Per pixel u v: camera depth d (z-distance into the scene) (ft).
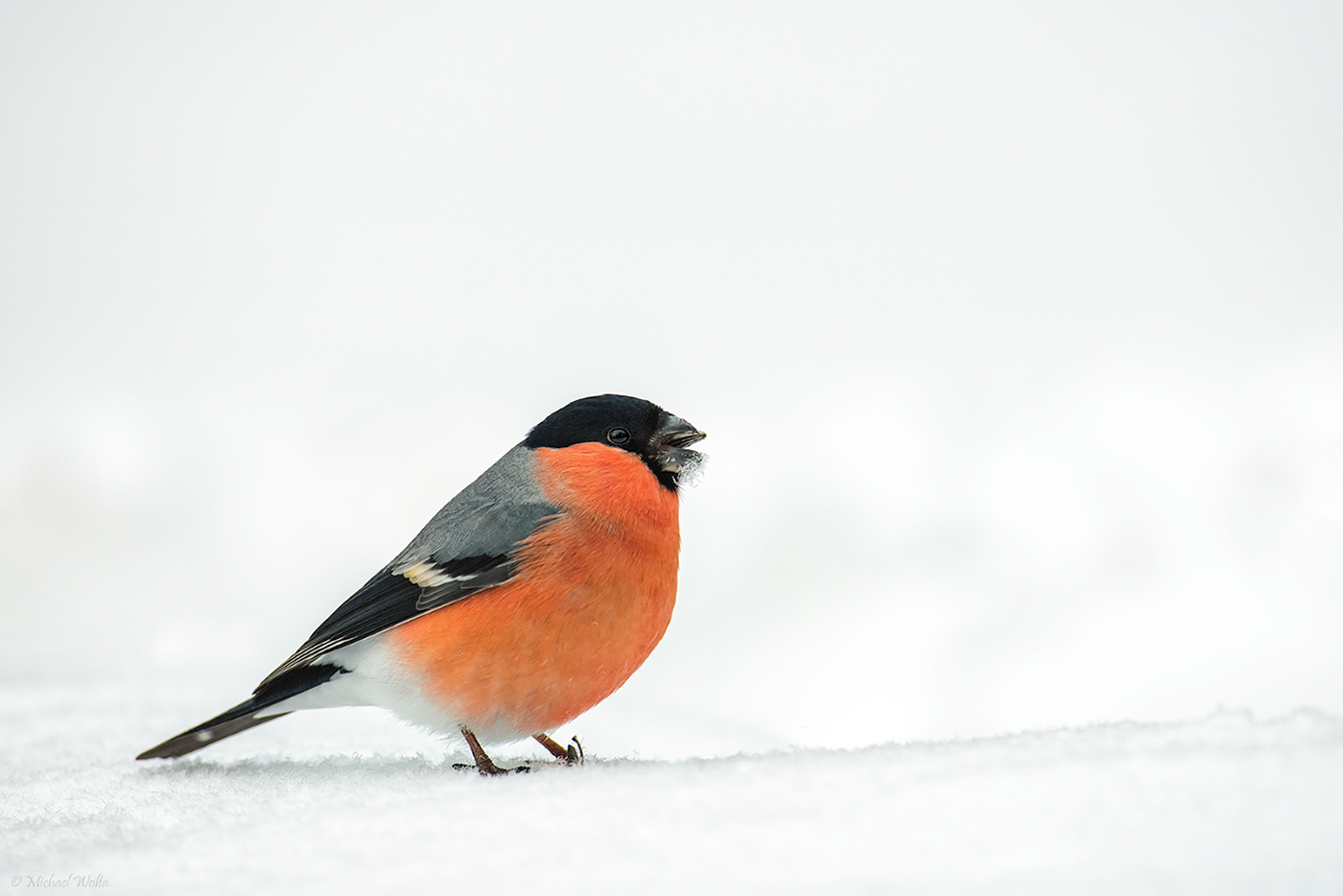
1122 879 11.14
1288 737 11.25
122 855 11.35
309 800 11.47
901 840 11.19
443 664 11.59
